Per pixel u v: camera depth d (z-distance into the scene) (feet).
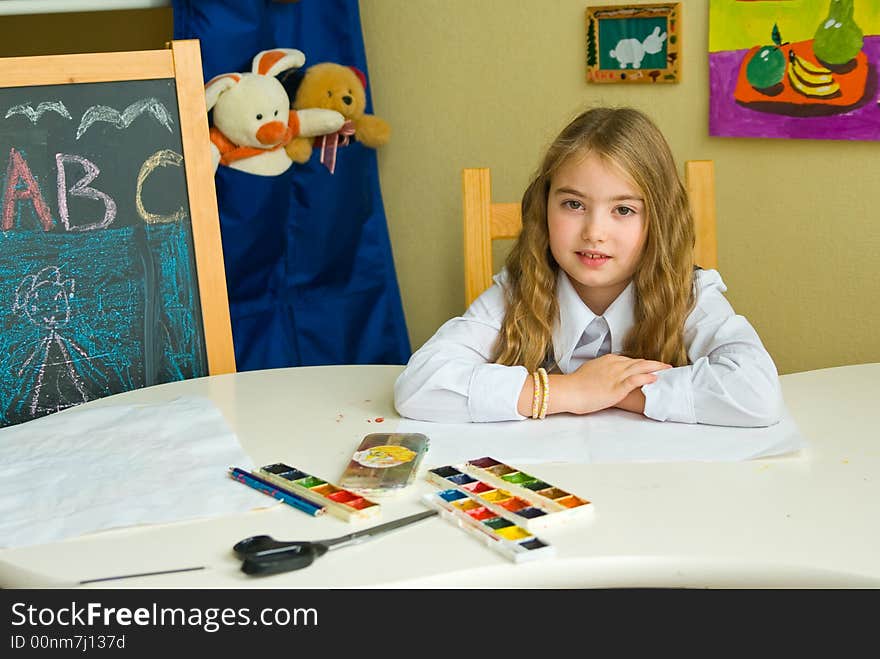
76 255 4.93
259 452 3.77
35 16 8.06
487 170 5.39
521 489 3.26
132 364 5.03
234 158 6.73
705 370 3.94
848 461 3.51
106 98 4.92
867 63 5.89
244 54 6.72
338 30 7.13
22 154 4.85
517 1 7.17
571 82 7.10
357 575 2.77
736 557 2.81
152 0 6.50
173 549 2.97
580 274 4.35
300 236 7.22
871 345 6.35
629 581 2.84
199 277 5.05
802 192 6.42
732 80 6.45
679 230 4.41
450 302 7.85
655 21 6.66
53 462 3.67
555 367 4.66
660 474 3.42
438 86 7.59
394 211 7.98
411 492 3.34
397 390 4.17
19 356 4.91
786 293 6.64
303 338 7.28
